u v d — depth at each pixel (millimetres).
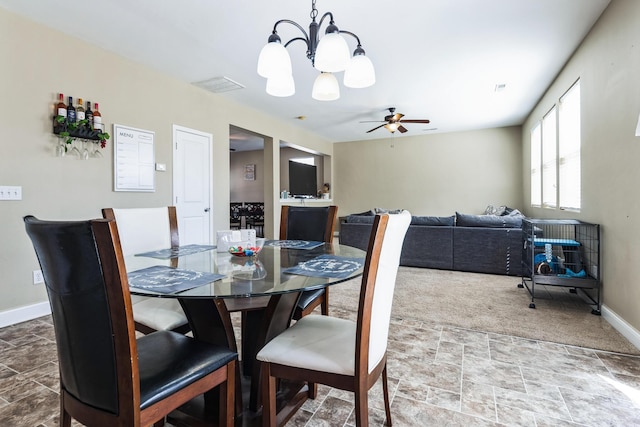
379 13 2580
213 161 4473
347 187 8320
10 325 2516
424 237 4574
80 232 784
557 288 3535
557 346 2135
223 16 2605
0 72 2449
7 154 2498
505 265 4137
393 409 1498
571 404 1527
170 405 944
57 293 881
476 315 2723
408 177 7656
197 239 4219
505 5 2502
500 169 6793
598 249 2682
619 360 1939
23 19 2566
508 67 3668
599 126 2715
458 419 1426
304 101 4863
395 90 4406
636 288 2143
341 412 1496
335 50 1647
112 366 852
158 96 3682
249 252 1728
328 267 1457
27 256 2629
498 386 1682
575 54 3273
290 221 2596
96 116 2982
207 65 3541
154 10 2520
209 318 1430
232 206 9391
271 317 1417
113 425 876
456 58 3418
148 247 2068
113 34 2871
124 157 3314
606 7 2539
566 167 3721
